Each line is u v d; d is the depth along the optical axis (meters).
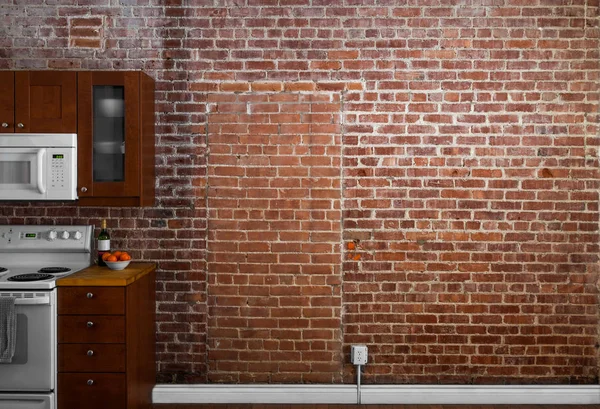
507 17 3.41
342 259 3.45
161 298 3.46
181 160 3.45
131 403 2.94
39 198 3.07
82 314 2.85
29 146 3.06
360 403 3.43
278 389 3.45
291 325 3.46
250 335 3.46
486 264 3.43
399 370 3.46
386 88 3.43
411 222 3.43
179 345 3.47
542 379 3.44
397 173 3.43
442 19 3.42
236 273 3.46
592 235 3.42
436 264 3.43
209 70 3.43
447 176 3.43
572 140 3.41
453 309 3.44
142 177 3.14
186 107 3.44
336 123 3.43
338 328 3.46
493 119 3.42
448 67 3.42
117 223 3.45
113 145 3.13
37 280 2.82
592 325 3.42
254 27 3.43
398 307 3.45
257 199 3.45
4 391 2.82
